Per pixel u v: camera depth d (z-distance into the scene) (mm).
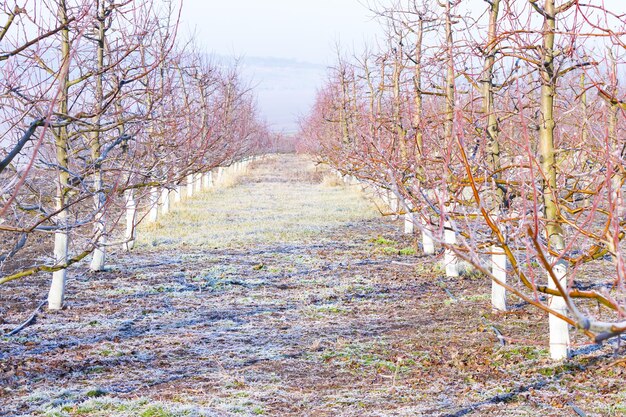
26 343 11492
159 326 12812
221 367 10203
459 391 9008
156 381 9562
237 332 12352
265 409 8391
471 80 9352
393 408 8398
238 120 36938
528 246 4395
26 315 13578
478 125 10195
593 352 10469
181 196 37656
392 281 17203
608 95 6113
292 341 11703
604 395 8641
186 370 10094
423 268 18719
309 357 10711
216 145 18375
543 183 8352
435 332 12195
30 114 8523
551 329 10289
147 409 8219
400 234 25453
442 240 4086
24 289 16047
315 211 33250
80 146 14648
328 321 13203
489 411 8203
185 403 8547
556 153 8602
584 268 17844
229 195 42406
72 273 18000
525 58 8266
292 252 21781
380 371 9984
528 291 15383
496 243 5625
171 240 23922
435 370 9977
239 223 28641
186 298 15328
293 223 28781
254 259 20516
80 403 8500
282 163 87562
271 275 18078
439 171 10297
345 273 18297
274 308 14398
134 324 12953
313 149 44812
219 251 21969
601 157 7375
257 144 65000
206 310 14188
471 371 9859
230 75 36406
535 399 8602
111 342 11617
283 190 46406
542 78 8516
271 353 10930
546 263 3473
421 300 15023
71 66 11094
